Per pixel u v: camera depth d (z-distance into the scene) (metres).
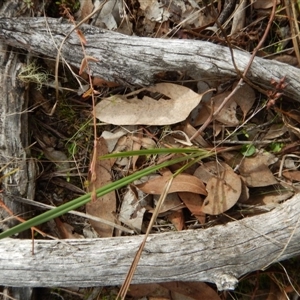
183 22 0.48
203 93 0.46
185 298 0.47
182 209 0.48
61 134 0.49
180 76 0.47
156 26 0.48
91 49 0.45
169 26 0.48
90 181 0.45
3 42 0.46
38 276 0.43
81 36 0.42
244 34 0.47
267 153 0.47
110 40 0.45
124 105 0.47
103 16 0.48
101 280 0.43
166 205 0.47
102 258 0.42
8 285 0.43
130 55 0.45
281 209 0.43
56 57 0.46
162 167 0.45
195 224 0.47
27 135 0.47
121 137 0.48
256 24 0.48
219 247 0.42
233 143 0.48
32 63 0.47
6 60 0.46
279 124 0.48
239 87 0.45
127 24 0.48
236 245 0.43
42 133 0.49
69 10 0.48
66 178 0.49
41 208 0.48
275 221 0.43
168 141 0.47
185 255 0.42
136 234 0.48
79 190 0.49
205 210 0.46
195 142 0.47
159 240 0.43
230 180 0.47
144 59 0.45
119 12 0.48
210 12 0.47
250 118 0.46
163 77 0.47
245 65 0.44
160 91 0.46
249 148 0.47
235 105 0.47
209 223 0.47
